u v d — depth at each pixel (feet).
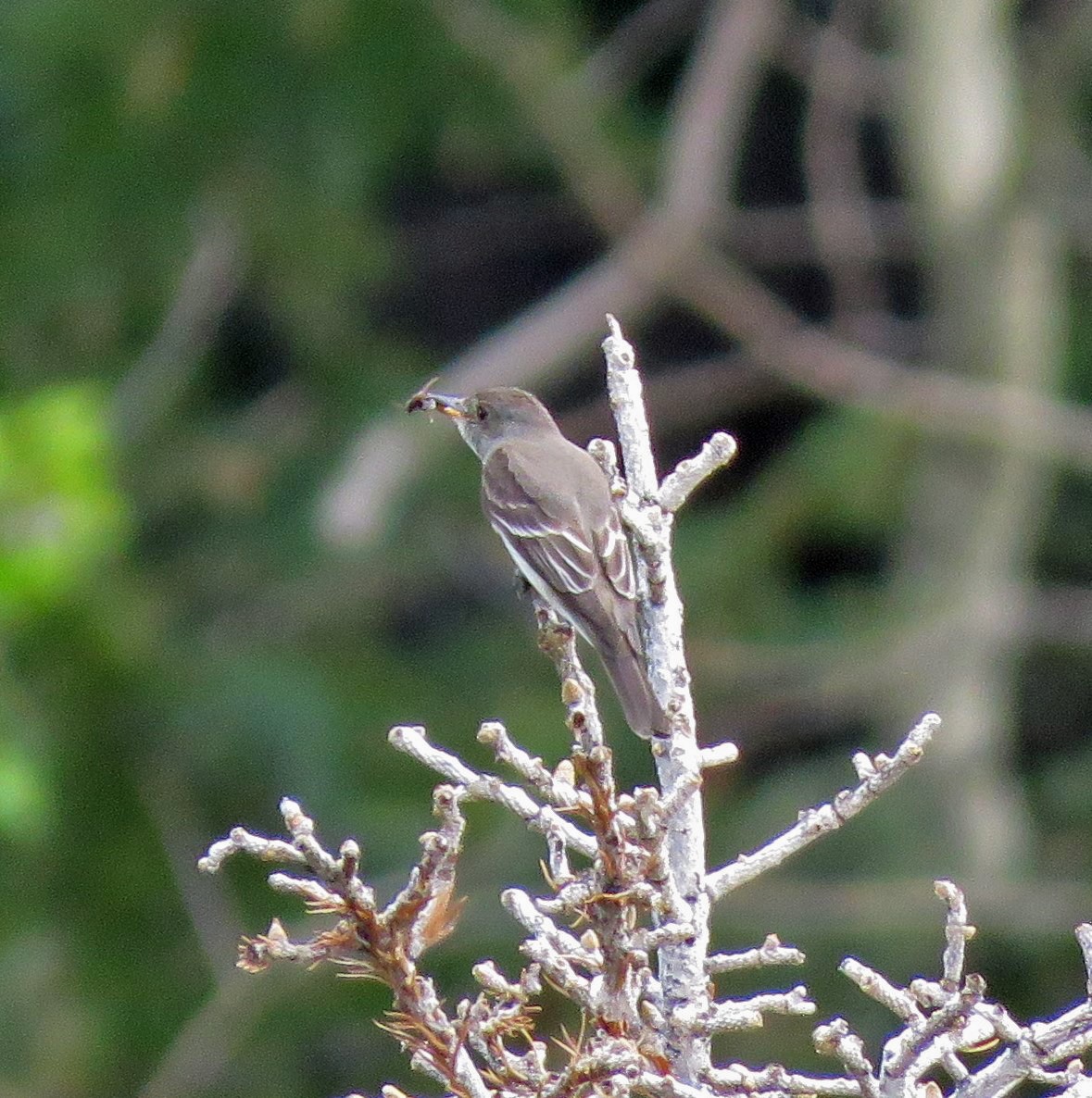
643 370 68.69
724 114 54.65
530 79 55.01
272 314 57.88
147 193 54.13
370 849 47.91
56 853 46.34
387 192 68.69
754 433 67.10
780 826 52.06
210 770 48.08
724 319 54.19
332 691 51.65
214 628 54.54
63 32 52.49
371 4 53.01
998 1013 13.80
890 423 56.75
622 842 13.35
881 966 46.85
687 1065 14.30
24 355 55.26
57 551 35.53
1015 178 56.59
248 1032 44.52
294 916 46.39
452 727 51.70
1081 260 65.87
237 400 62.23
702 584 56.85
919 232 60.85
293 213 54.60
